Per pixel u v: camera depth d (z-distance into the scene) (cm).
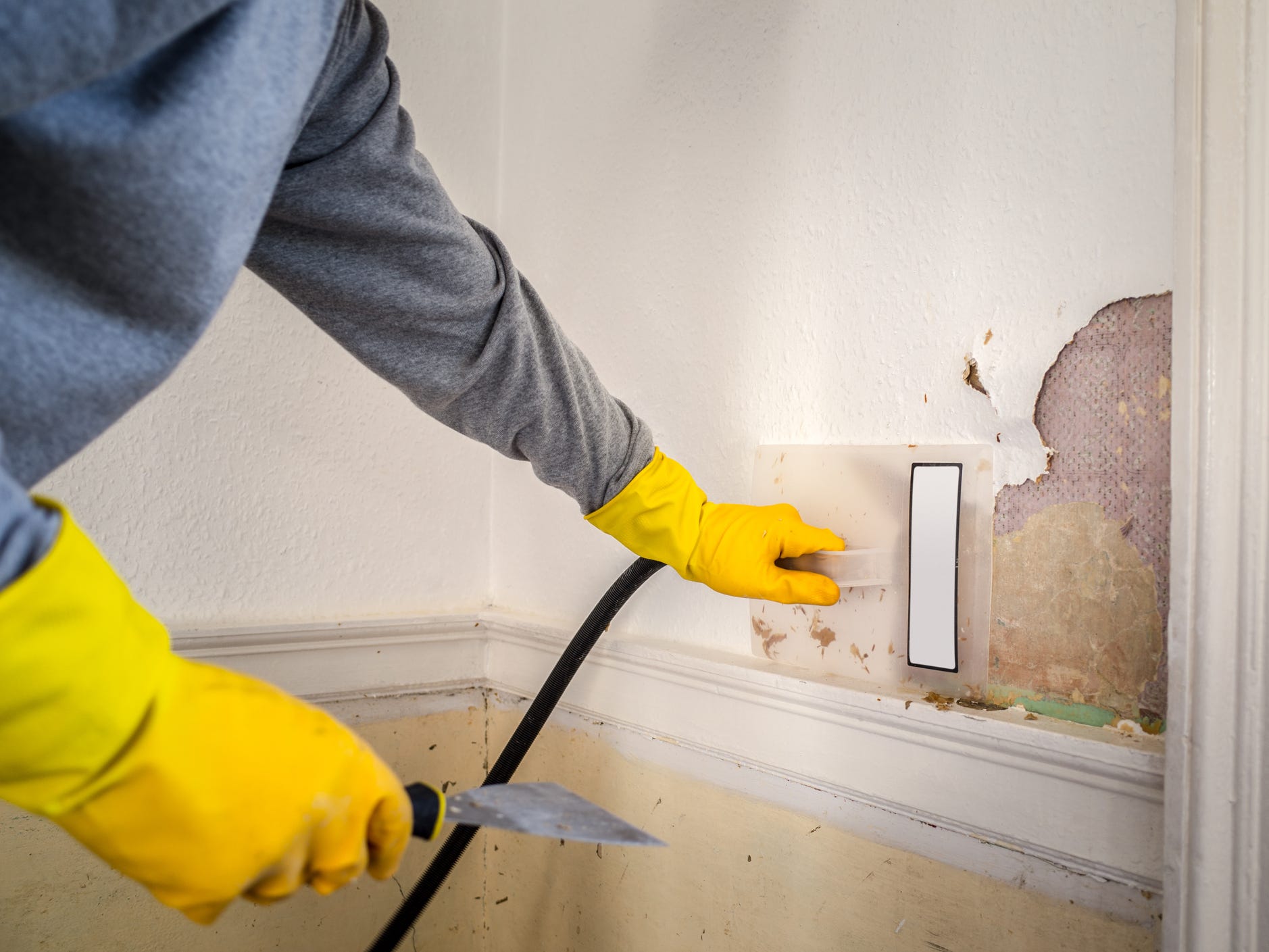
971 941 69
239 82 37
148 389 40
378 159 52
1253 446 53
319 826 38
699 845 92
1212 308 55
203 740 36
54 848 88
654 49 102
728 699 89
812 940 81
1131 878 60
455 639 119
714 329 95
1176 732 55
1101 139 64
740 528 78
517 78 122
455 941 117
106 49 31
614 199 107
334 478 110
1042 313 67
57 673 31
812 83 85
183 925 95
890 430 78
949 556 72
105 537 93
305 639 105
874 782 76
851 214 81
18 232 34
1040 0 68
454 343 62
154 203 34
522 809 45
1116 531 63
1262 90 54
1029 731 64
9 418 35
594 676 105
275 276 58
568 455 72
